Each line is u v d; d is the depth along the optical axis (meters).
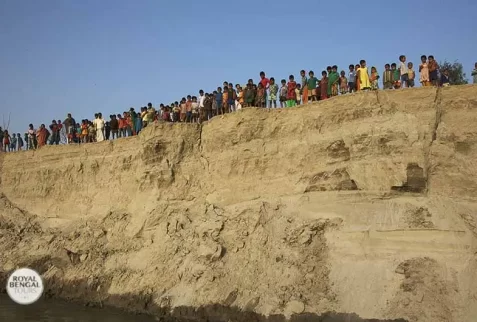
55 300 22.16
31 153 29.78
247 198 20.84
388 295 15.35
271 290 17.11
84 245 23.50
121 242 22.73
